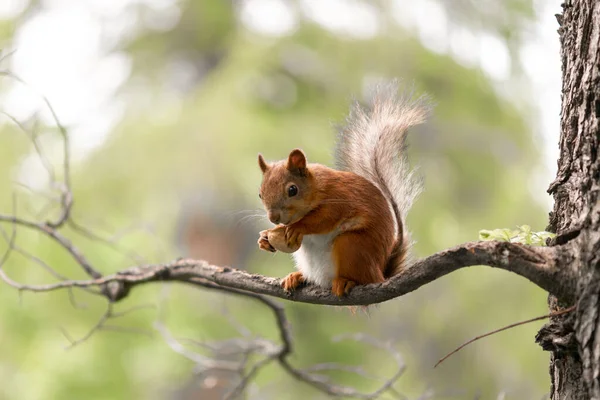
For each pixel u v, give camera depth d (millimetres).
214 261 16609
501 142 16766
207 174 15180
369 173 5852
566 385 4422
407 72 16141
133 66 17703
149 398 15945
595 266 4008
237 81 16250
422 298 15461
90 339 15039
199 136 15414
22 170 12664
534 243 4457
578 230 4230
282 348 7355
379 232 5359
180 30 18281
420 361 15531
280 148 15641
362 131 5910
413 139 16656
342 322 16250
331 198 5395
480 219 16016
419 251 15383
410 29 16312
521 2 15234
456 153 16641
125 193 15328
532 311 14633
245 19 17781
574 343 4254
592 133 4402
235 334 15422
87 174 15109
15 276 13273
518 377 14695
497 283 14922
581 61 4605
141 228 11578
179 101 16500
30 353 14477
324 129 16344
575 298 4066
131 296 15211
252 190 15133
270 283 5590
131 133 15648
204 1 18125
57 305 14430
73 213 13852
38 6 16281
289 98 17109
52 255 13867
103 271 14156
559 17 5031
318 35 16766
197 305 15523
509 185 16016
